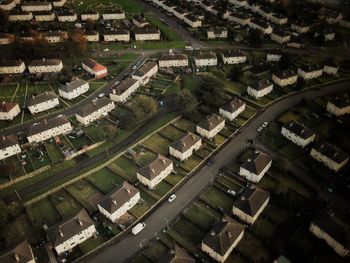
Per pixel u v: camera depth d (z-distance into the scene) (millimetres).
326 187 188250
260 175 190250
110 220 173750
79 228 161375
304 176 195250
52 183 193875
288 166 198250
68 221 161625
